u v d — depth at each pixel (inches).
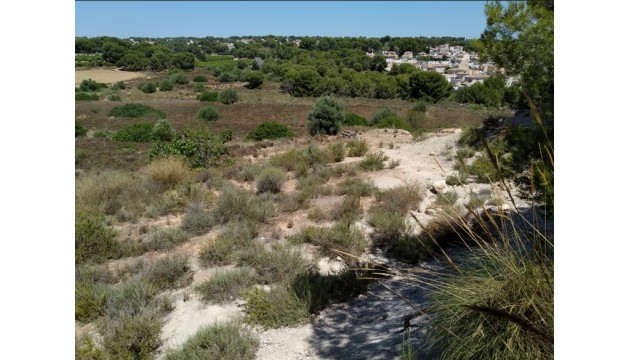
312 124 916.0
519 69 154.2
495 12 155.3
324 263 227.0
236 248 255.9
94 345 174.4
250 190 387.9
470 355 105.7
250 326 175.9
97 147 1190.9
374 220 272.5
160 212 355.6
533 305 101.3
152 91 3154.5
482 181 334.0
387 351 137.2
